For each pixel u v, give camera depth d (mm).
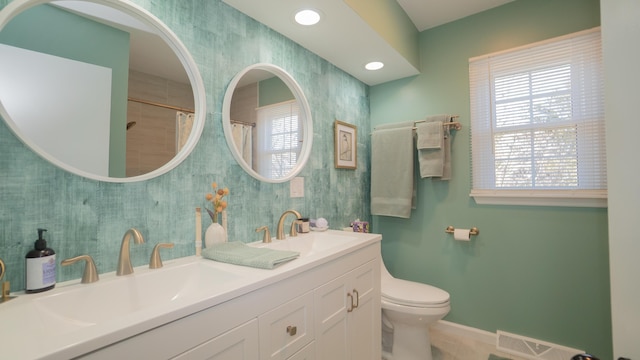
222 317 820
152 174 1146
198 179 1308
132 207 1100
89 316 880
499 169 2074
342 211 2289
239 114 1494
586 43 1787
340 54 2064
